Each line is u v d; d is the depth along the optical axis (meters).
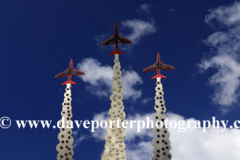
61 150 22.47
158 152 21.62
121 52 26.59
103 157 21.69
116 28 27.14
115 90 24.45
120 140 22.25
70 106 24.39
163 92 24.17
